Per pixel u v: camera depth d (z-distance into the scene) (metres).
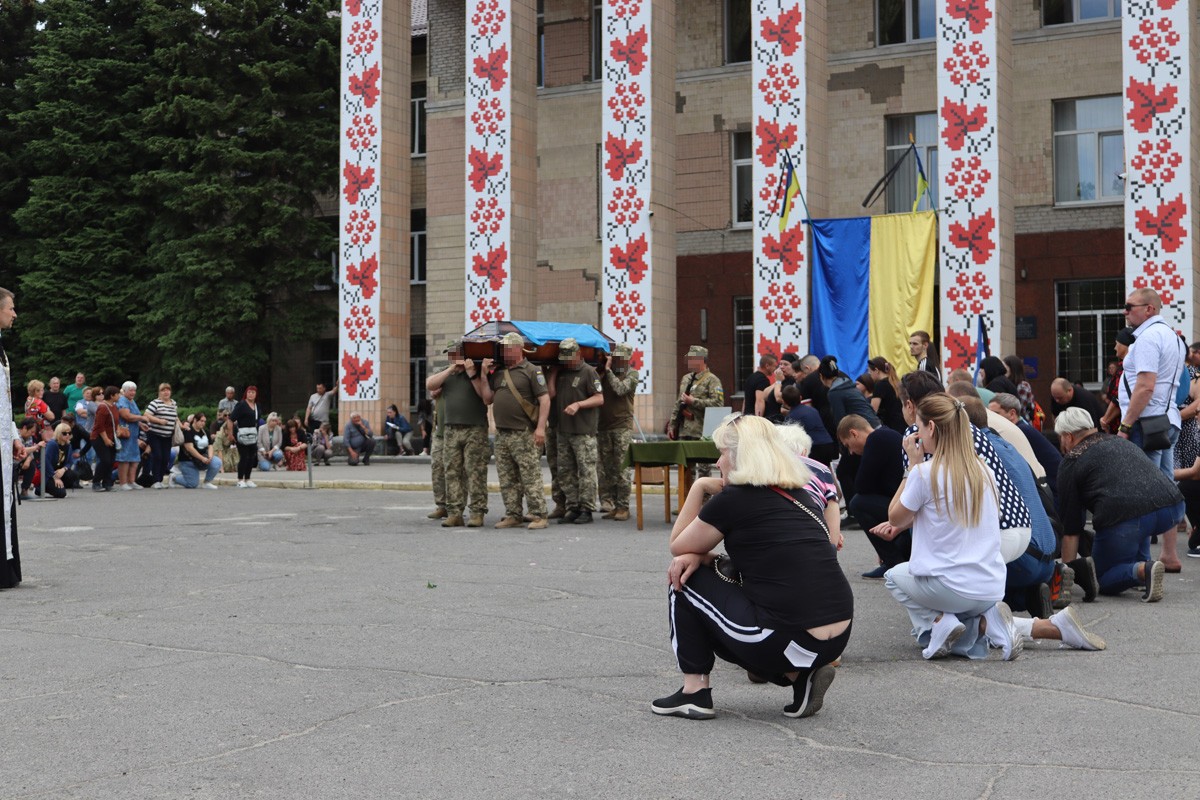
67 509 19.00
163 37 40.75
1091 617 8.83
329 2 41.50
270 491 23.80
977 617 7.46
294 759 5.32
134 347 42.06
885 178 25.36
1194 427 12.88
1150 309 11.67
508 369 15.38
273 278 39.84
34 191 42.09
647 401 27.45
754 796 4.82
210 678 6.89
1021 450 9.40
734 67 31.14
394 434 32.06
